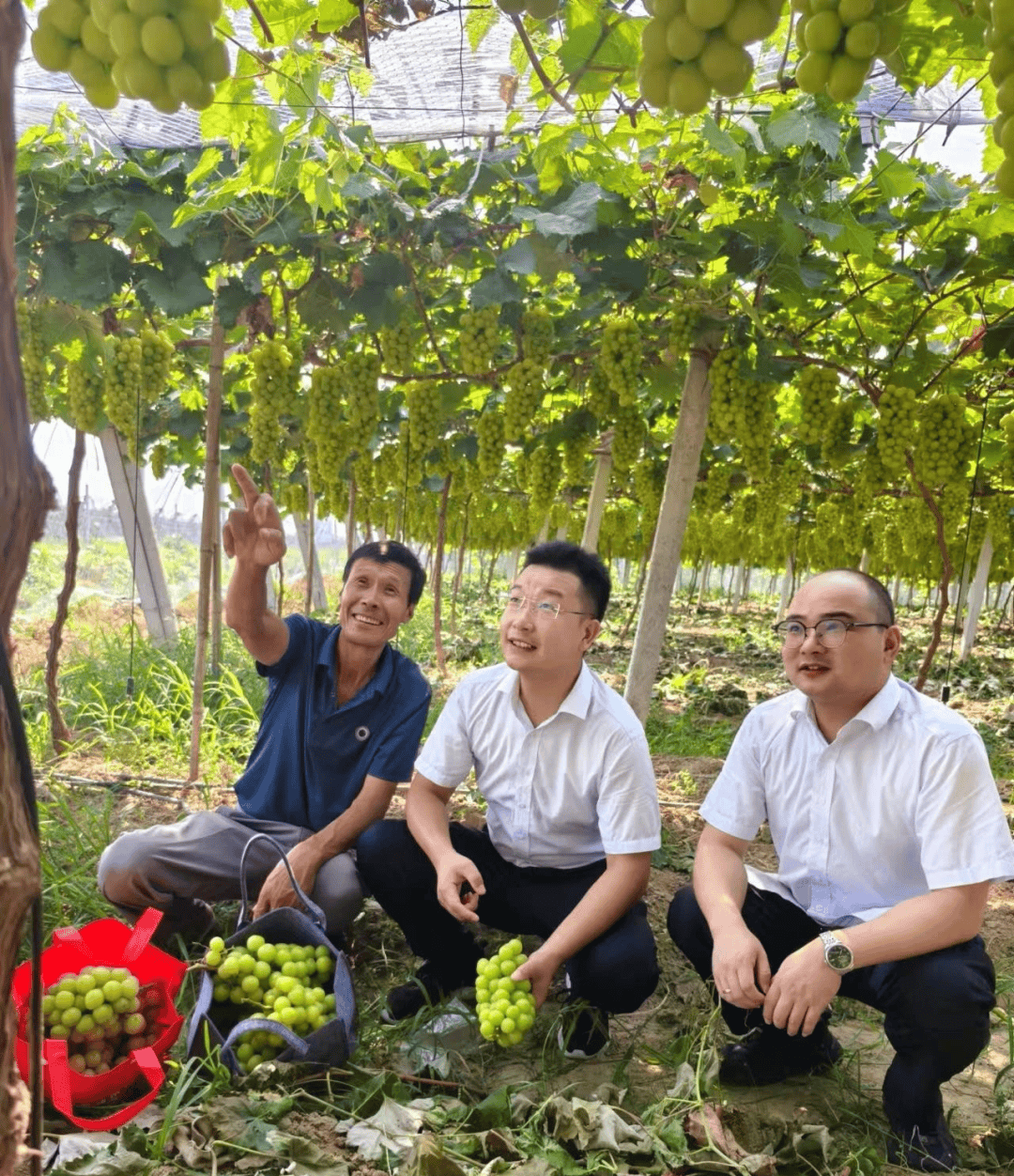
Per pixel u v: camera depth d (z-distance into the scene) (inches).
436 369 246.7
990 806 94.7
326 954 110.9
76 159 173.0
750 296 195.3
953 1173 92.7
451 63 132.0
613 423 247.4
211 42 40.9
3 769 37.9
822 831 105.3
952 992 92.9
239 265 196.5
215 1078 98.3
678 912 112.8
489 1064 111.4
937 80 93.0
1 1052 39.4
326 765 131.7
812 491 448.8
